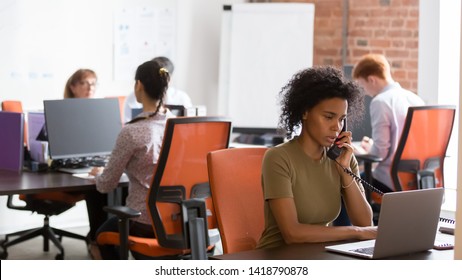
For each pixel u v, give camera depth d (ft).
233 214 9.89
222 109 25.82
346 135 9.64
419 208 8.14
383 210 7.85
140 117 13.99
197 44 26.23
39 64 22.44
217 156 9.92
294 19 25.02
